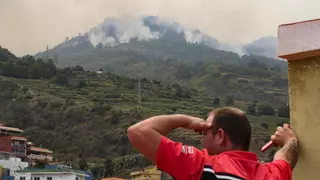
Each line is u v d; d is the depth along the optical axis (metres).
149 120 2.33
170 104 86.88
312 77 2.77
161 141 2.23
